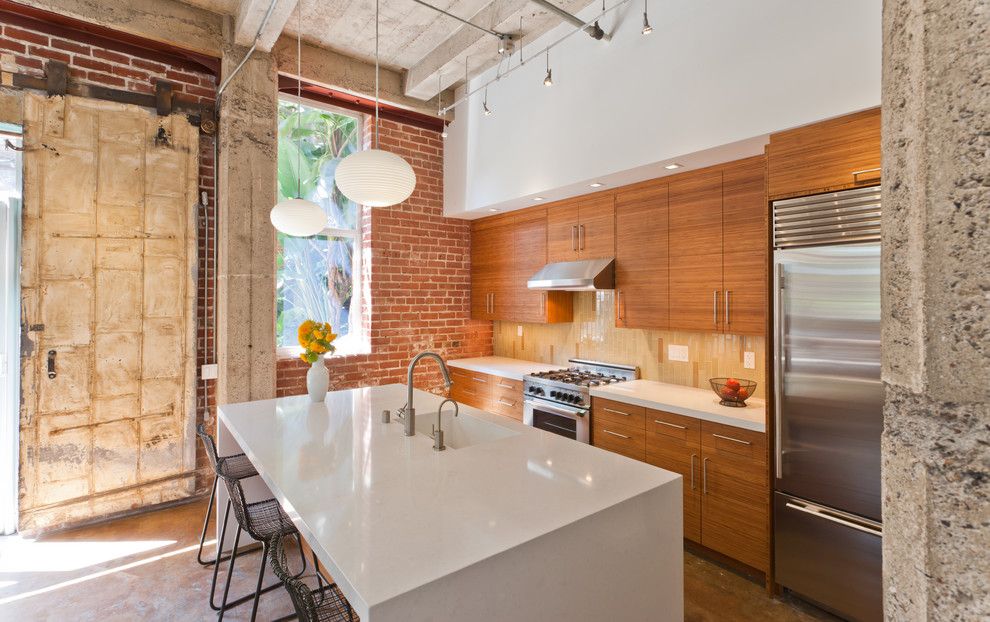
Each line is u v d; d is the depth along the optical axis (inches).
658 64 112.2
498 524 54.0
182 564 105.6
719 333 118.6
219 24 132.6
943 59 14.7
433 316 187.6
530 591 51.0
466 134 175.0
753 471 98.8
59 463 118.3
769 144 94.4
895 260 16.5
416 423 100.3
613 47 122.1
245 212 134.0
